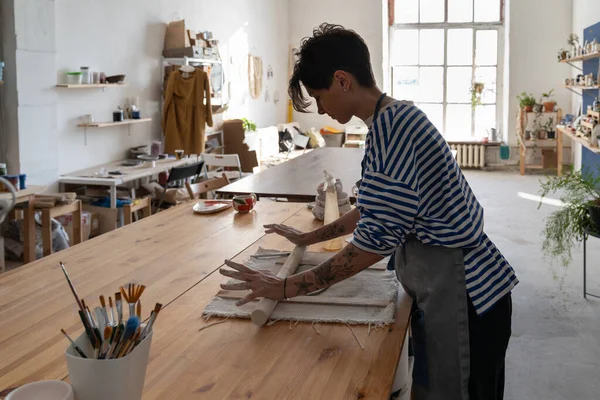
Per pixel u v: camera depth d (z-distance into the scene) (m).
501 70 11.44
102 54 6.32
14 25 5.07
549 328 4.02
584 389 3.25
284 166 5.11
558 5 10.64
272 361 1.44
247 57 9.72
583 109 9.08
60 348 1.51
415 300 1.78
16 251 4.82
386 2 11.48
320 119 11.69
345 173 4.70
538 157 10.97
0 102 5.18
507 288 1.76
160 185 6.77
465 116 11.66
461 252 1.67
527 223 7.02
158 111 7.38
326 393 1.30
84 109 6.09
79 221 4.86
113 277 2.01
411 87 11.77
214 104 8.05
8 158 5.25
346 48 1.61
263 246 2.34
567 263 4.62
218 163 6.44
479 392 1.89
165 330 1.61
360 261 1.57
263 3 10.31
